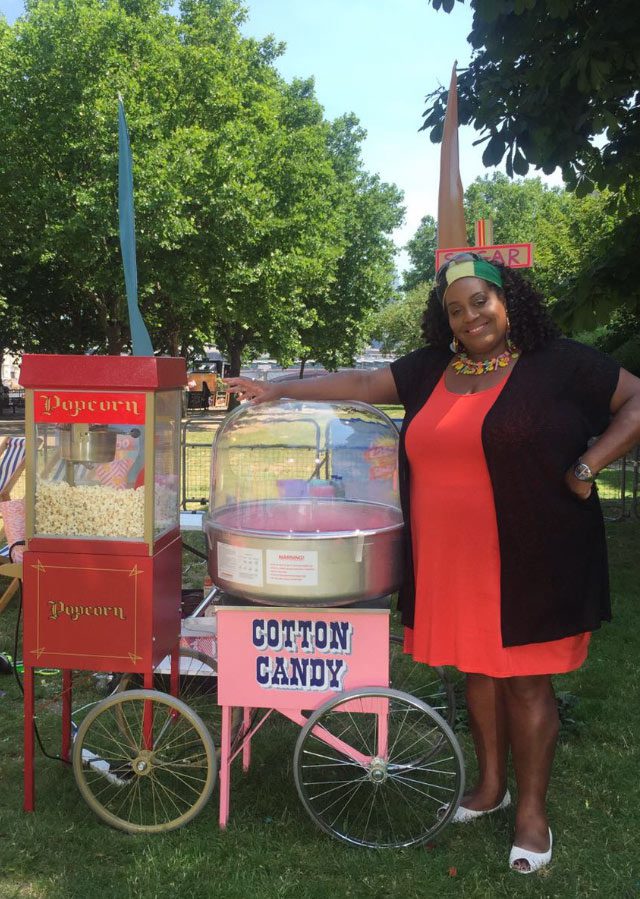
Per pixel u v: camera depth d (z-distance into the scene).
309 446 3.08
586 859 2.65
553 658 2.54
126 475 2.73
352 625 2.67
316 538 2.53
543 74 5.50
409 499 2.71
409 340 50.72
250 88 22.97
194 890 2.49
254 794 3.09
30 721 2.89
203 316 23.80
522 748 2.66
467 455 2.51
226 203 18.38
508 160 5.97
